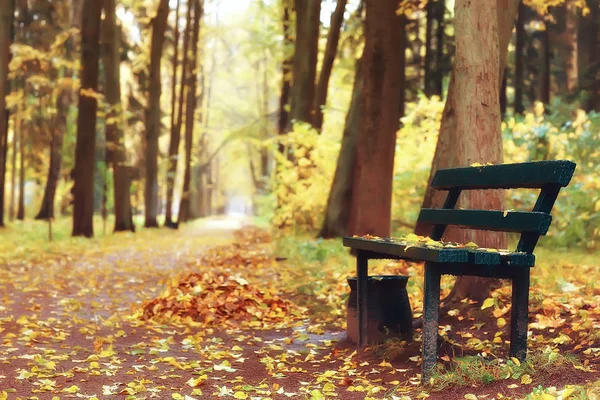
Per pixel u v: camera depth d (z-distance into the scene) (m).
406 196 15.14
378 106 12.50
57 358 5.78
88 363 5.69
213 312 7.79
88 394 4.70
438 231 5.95
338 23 19.88
